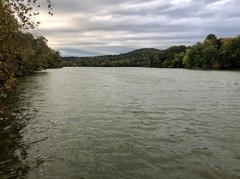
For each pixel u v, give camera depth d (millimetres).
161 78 77250
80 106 32719
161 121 25000
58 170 14641
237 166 14953
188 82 63031
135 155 16719
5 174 14156
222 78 73938
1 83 18328
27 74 92250
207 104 33562
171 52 191375
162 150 17516
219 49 142250
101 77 85375
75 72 119688
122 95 42406
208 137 20109
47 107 31844
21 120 25188
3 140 19469
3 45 17516
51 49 160500
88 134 20984
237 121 24844
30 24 17781
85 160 15969
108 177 13859
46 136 20422
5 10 16969
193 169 14664
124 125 23625
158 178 13727
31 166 15125
